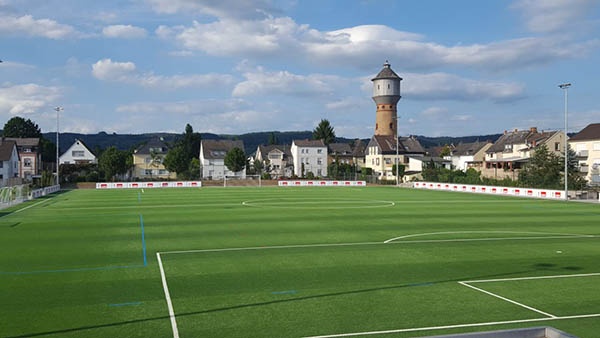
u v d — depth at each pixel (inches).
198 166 4736.7
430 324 476.4
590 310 523.2
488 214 1498.5
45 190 2551.7
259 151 5693.9
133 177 4768.7
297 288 611.2
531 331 392.5
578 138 3235.7
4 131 5300.2
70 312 513.3
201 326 469.4
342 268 727.7
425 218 1385.3
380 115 5007.4
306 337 439.5
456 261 781.9
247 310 519.2
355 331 455.5
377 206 1777.8
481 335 386.6
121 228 1166.3
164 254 836.0
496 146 4185.5
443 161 4741.6
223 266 740.0
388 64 5019.7
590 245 935.7
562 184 2378.2
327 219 1355.8
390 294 584.4
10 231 1117.1
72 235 1055.6
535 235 1063.6
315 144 5191.9
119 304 542.0
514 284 634.8
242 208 1688.0
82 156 4810.5
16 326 470.0
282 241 976.9
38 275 681.0
